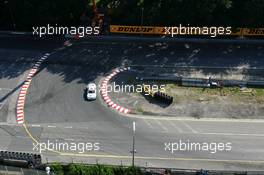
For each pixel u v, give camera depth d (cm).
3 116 8894
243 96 9025
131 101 9019
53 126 8694
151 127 8588
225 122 8606
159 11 9788
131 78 9431
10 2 10225
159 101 9006
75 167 7894
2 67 9788
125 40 10238
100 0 10888
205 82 9238
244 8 9606
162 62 9719
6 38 10425
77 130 8612
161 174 7800
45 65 9788
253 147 8231
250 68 9538
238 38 10150
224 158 8094
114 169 7875
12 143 8456
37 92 9275
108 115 8819
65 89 9300
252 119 8638
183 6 9588
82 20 10669
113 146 8356
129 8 10188
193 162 8062
